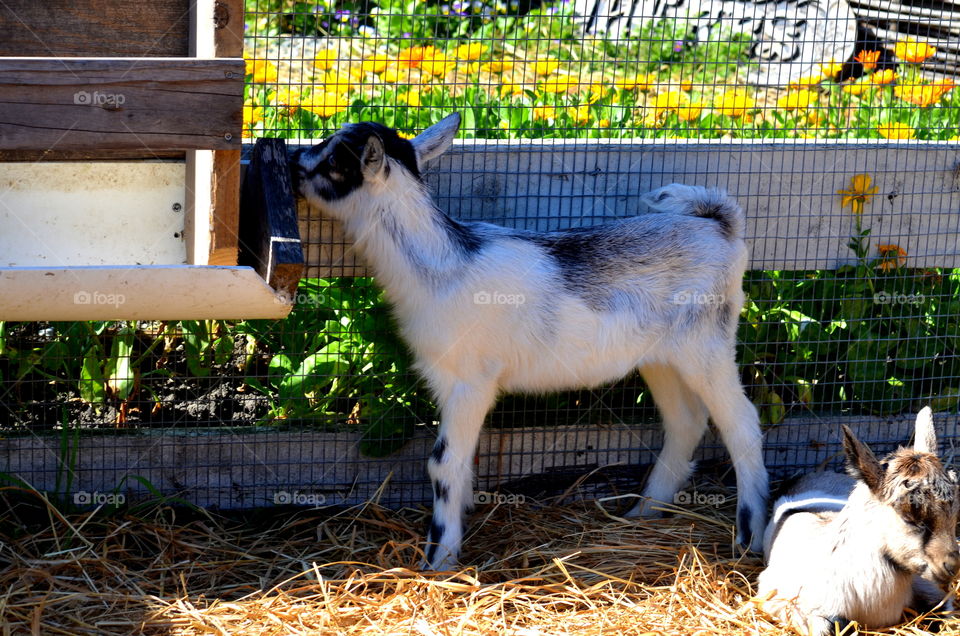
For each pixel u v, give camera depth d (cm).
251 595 404
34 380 476
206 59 342
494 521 482
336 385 488
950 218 528
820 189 512
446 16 536
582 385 463
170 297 349
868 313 531
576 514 494
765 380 530
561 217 498
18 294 333
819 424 532
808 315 536
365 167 418
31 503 455
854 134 658
